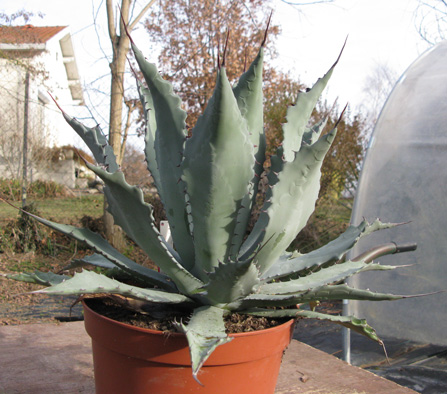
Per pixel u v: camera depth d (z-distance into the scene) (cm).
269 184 95
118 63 475
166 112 96
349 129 600
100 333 89
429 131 255
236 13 747
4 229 531
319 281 98
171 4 786
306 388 135
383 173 260
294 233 99
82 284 78
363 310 254
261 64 99
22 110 909
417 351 238
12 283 395
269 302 92
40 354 152
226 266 78
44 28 1400
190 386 84
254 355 86
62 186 1083
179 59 795
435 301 243
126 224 92
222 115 79
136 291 84
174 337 82
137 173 625
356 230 105
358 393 133
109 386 91
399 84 281
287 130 100
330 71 105
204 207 89
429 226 245
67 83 1581
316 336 293
